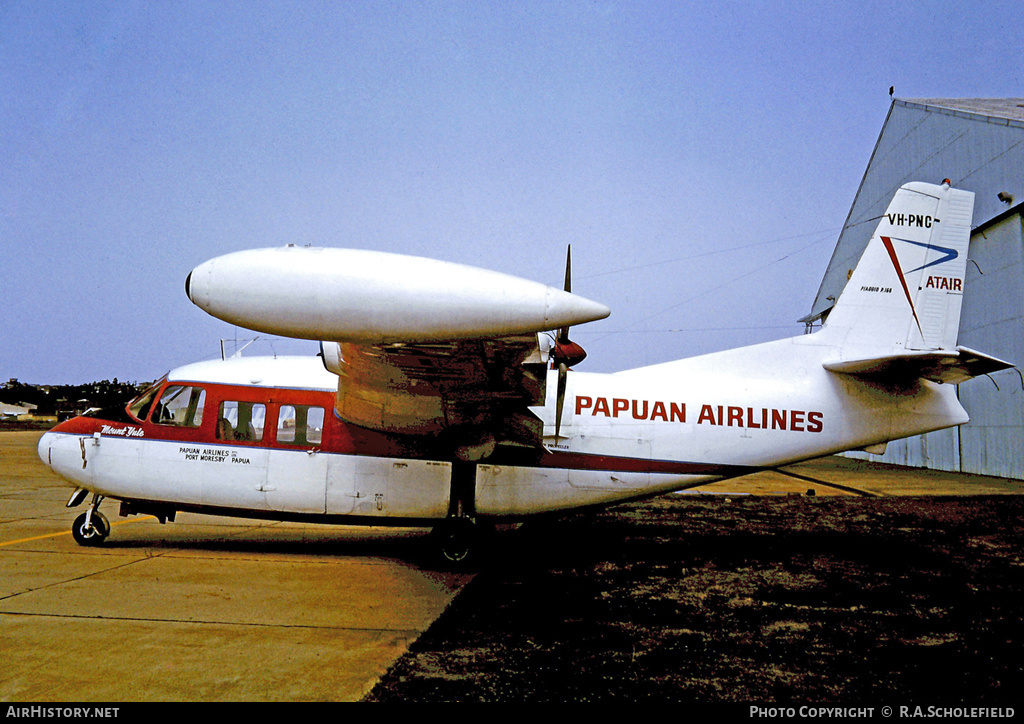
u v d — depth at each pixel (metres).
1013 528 9.33
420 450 6.97
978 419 18.38
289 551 7.30
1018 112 18.25
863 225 24.84
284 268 4.39
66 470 7.02
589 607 5.21
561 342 6.09
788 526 9.51
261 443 7.02
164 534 8.20
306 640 4.29
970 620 4.93
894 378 7.71
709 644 4.36
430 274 4.36
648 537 8.53
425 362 5.45
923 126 20.56
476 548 7.34
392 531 8.86
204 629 4.46
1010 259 16.62
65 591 5.33
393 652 4.10
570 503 7.33
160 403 7.19
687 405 7.48
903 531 9.03
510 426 6.72
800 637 4.52
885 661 4.08
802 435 7.54
